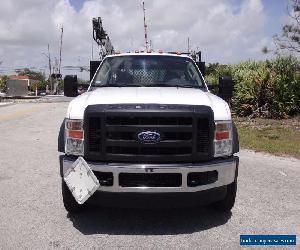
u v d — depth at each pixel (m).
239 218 5.09
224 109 4.70
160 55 6.45
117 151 4.38
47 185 6.47
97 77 6.09
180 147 4.37
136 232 4.62
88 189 4.34
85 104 4.63
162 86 5.81
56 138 11.58
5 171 7.40
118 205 4.45
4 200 5.69
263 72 16.02
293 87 15.60
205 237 4.50
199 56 7.51
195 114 4.37
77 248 4.18
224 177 4.57
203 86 5.98
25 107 24.88
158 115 4.31
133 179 4.38
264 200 5.78
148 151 4.36
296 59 16.73
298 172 7.47
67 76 6.29
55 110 22.20
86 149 4.45
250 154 9.20
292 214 5.23
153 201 4.38
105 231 4.64
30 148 9.89
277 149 9.55
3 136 11.97
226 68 19.31
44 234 4.53
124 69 6.12
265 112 15.54
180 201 4.42
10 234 4.52
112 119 4.36
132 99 4.65
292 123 14.15
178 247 4.23
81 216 5.11
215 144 4.53
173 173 4.34
